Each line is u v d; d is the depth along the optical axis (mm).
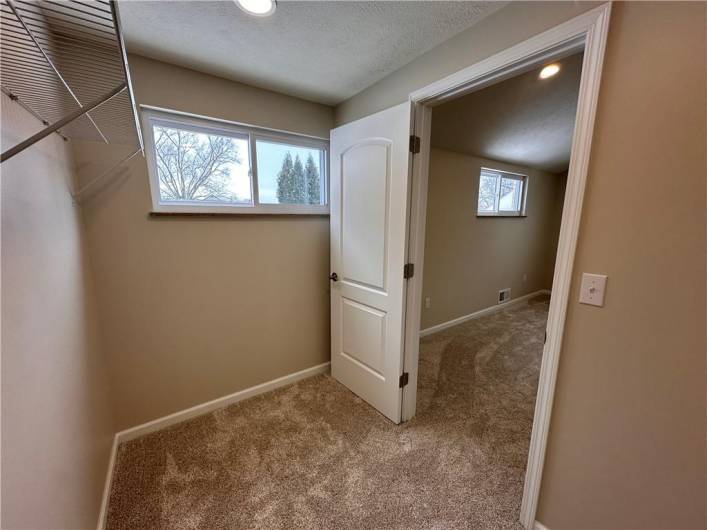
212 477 1537
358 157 1954
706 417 843
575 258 1040
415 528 1295
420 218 1785
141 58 1577
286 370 2395
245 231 2049
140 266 1716
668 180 844
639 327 932
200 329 1962
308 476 1547
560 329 1096
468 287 3812
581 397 1081
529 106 2449
